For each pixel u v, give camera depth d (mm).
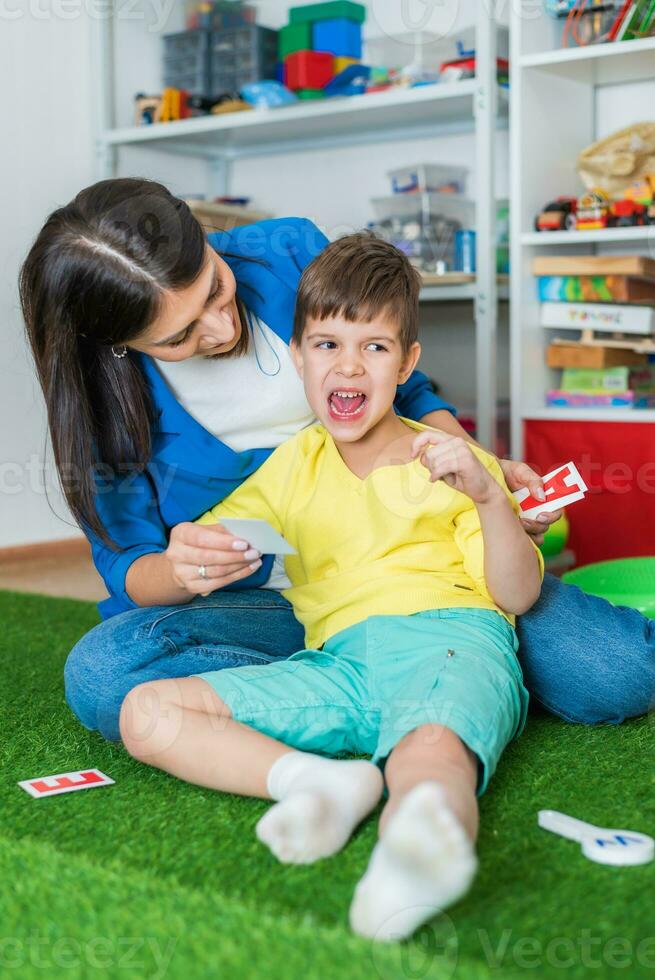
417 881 660
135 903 754
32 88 2598
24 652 1576
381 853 680
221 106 2557
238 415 1165
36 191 2615
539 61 2031
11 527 2582
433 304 2625
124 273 937
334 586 1063
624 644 1130
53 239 974
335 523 1068
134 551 1138
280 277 1186
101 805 944
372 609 1033
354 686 990
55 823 903
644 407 2113
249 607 1161
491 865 800
